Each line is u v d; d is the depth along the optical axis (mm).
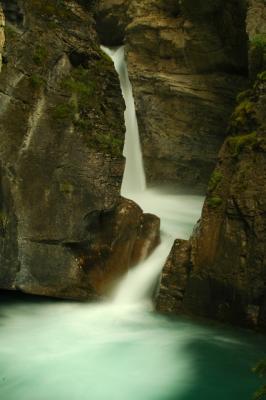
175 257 10930
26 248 10836
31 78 11102
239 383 8078
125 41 19312
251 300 9719
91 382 7965
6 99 10695
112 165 11773
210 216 10734
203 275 10430
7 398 7426
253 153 10406
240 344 9500
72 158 11398
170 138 18484
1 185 10578
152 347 9250
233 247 10125
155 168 18641
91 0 14078
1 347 9109
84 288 11312
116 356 8883
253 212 9953
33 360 8641
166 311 10625
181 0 16906
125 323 10336
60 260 11203
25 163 10891
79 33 12195
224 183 10859
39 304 11156
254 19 12875
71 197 11281
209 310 10266
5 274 10641
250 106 11000
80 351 9031
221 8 15719
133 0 19281
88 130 11734
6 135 10688
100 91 12289
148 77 18531
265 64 11766
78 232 11336
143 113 18656
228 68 17500
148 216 12344
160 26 18297
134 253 11906
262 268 9656
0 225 10500
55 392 7633
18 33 10969
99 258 11609
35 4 11398
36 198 10961
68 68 11914
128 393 7676
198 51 17547
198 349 9211
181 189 18578
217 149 18203
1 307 10969
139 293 11359
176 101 18375
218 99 17875
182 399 7562
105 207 11570
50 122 11266
